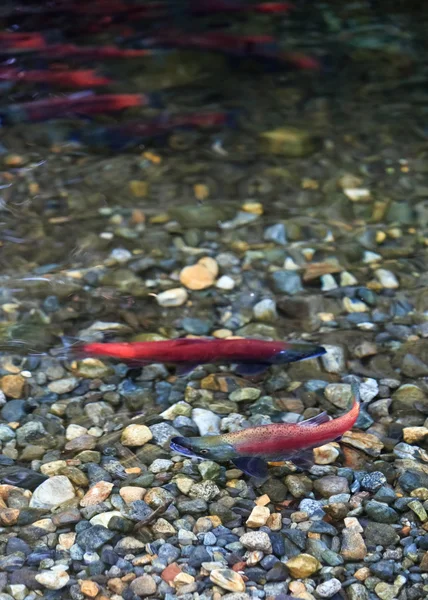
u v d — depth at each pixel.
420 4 6.61
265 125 5.02
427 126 5.02
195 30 6.04
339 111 5.13
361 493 3.47
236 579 3.26
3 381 3.75
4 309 4.00
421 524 3.40
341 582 3.28
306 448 3.46
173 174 4.68
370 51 5.80
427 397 3.74
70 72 5.34
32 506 3.42
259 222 4.43
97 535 3.35
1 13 6.16
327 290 4.13
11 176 4.64
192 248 4.29
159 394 3.74
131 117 5.04
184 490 3.46
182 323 3.99
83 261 4.22
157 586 3.26
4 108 5.05
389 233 4.39
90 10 6.27
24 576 3.27
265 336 3.95
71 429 3.63
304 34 6.07
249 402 3.72
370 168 4.75
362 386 3.77
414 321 4.01
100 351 3.71
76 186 4.60
